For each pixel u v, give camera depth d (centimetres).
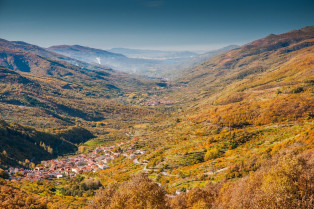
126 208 4588
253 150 11988
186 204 7138
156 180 12388
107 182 14250
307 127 12531
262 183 4459
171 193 9744
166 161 14600
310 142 9212
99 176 16238
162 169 13712
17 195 9519
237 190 5503
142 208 4459
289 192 3691
